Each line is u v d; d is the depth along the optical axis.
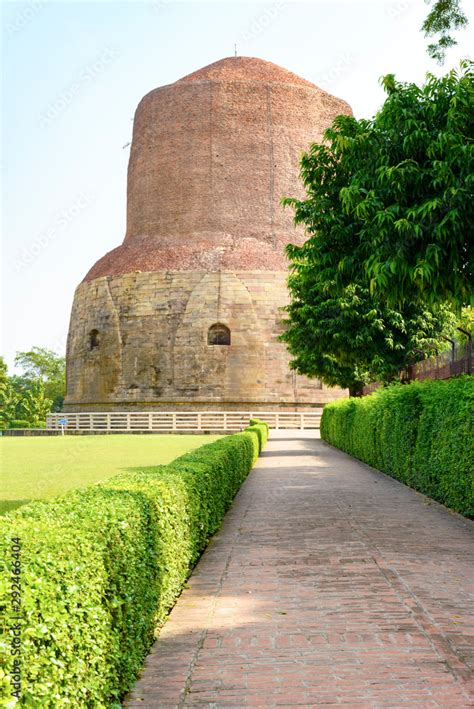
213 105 65.38
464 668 5.69
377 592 7.89
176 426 55.53
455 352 23.34
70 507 5.64
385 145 14.59
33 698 3.09
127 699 5.20
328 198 16.05
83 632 3.89
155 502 6.77
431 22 17.34
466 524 12.11
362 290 30.72
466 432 12.52
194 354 58.81
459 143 13.38
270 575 8.76
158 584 6.66
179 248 62.56
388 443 19.84
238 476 16.62
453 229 13.11
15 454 30.59
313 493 16.28
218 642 6.40
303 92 68.06
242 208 64.31
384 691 5.28
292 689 5.35
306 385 59.19
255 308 59.41
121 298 62.03
